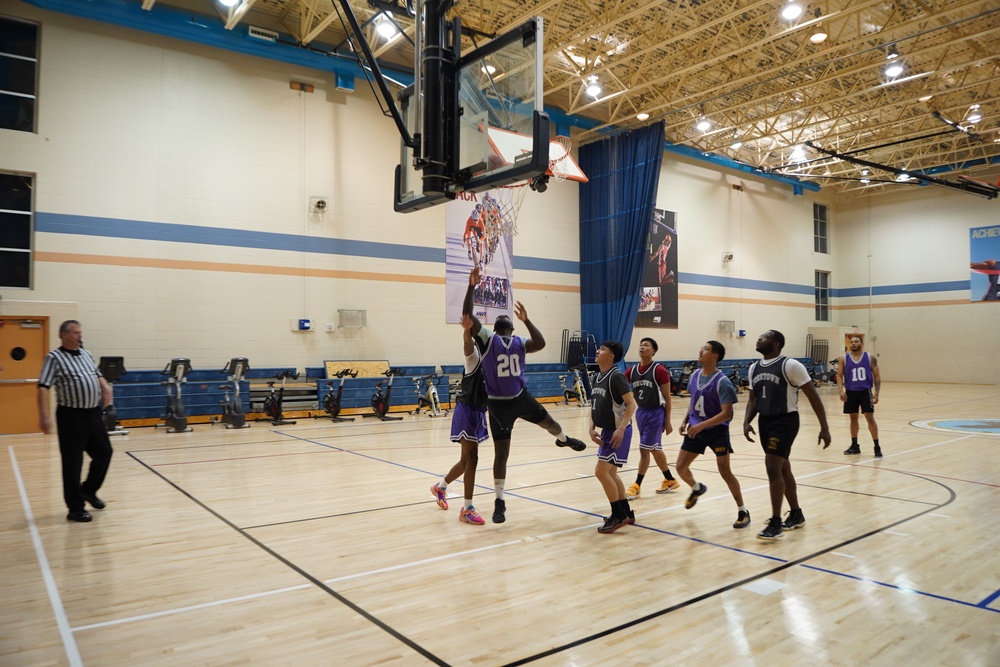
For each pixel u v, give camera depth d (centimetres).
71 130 1120
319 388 1306
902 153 2141
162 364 1188
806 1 1139
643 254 1662
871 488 638
